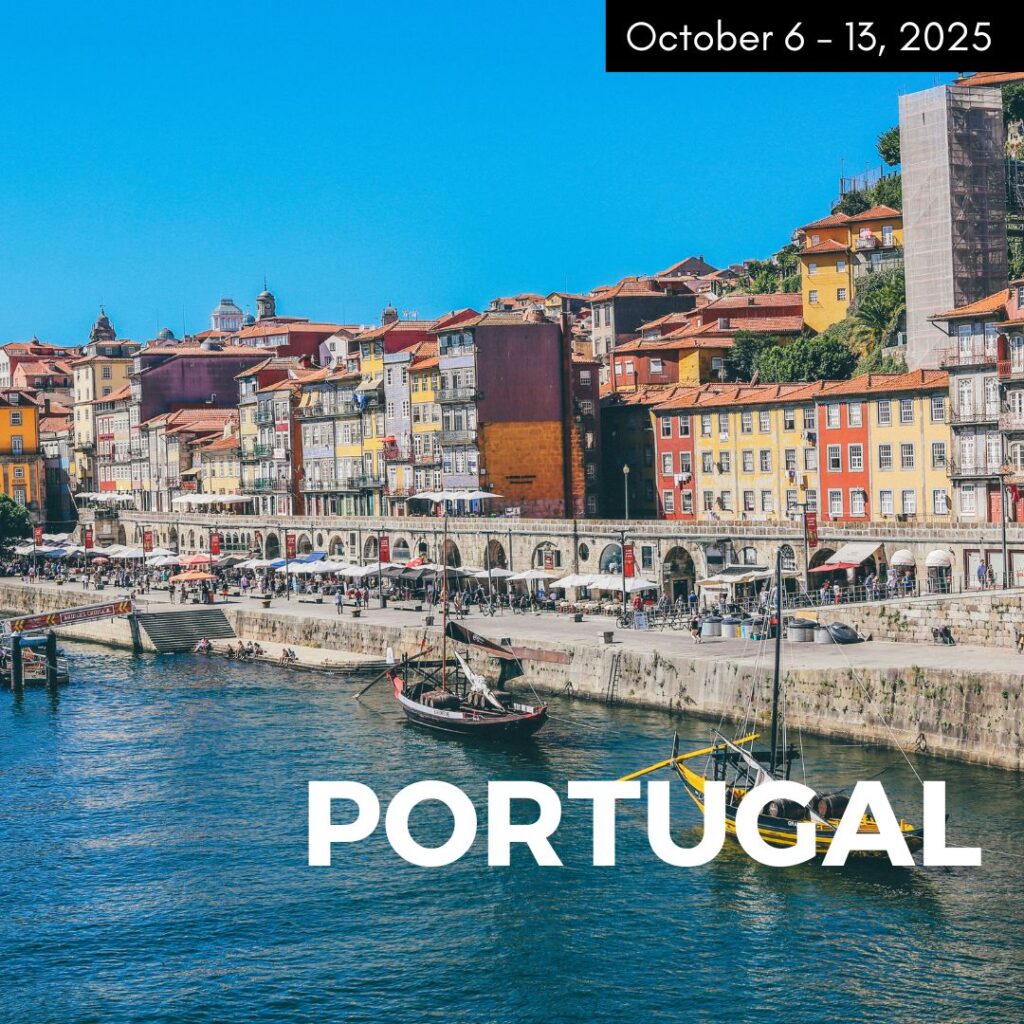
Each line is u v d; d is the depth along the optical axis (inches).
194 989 2429.9
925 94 6254.9
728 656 4005.9
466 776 3494.1
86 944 2608.3
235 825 3203.7
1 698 4709.6
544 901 2711.6
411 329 7416.3
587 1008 2320.4
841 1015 2273.6
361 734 3976.4
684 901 2687.0
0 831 3208.7
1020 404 4837.6
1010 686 3314.5
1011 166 6633.9
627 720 3961.6
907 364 6397.6
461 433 6756.9
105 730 4148.6
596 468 6806.1
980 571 4394.7
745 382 7116.1
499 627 4874.5
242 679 4950.8
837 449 5511.8
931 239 6264.8
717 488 6048.2
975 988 2333.9
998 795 3107.8
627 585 4955.7
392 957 2518.5
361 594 5797.2
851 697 3609.7
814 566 4852.4
